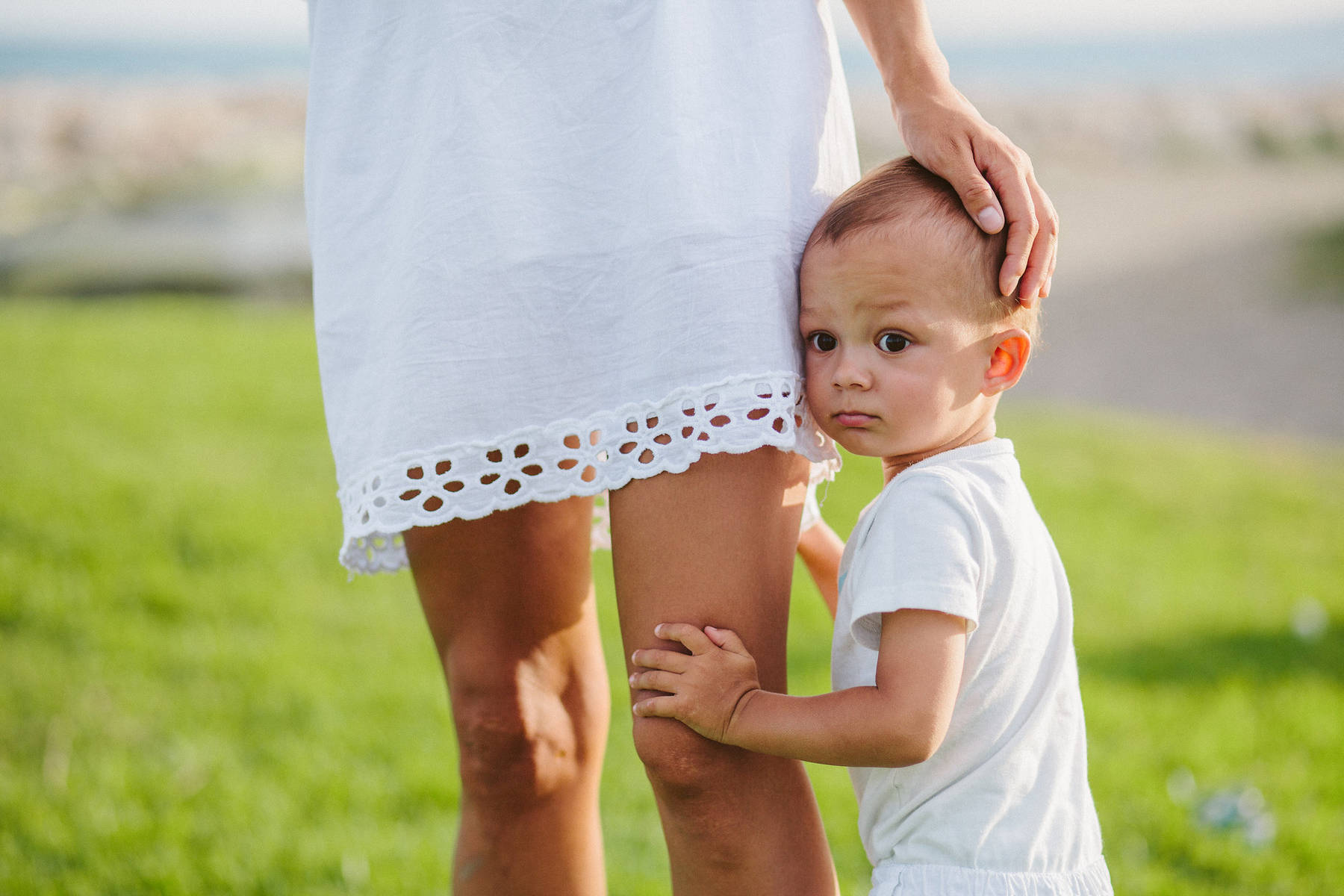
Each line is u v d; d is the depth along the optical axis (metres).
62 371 6.93
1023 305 1.40
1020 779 1.38
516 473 1.44
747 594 1.38
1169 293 10.48
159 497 4.73
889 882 1.40
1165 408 7.73
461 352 1.44
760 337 1.35
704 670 1.34
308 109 1.61
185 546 4.27
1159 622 3.89
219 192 12.05
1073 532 4.85
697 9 1.41
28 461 5.11
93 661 3.35
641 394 1.38
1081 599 4.08
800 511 1.46
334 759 2.81
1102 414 7.43
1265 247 11.66
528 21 1.43
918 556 1.32
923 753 1.30
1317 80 16.69
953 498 1.35
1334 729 3.06
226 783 2.68
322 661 3.42
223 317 9.23
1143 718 3.10
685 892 1.43
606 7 1.42
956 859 1.37
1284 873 2.36
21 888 2.24
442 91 1.45
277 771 2.75
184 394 6.55
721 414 1.34
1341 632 3.82
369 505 1.48
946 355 1.37
